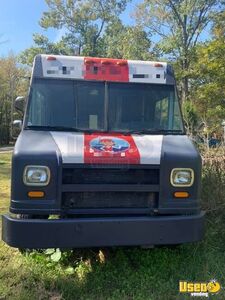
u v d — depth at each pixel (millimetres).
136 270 3227
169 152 3162
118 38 31438
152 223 2973
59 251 3408
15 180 2988
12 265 3299
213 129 9219
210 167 4500
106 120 3586
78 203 3039
